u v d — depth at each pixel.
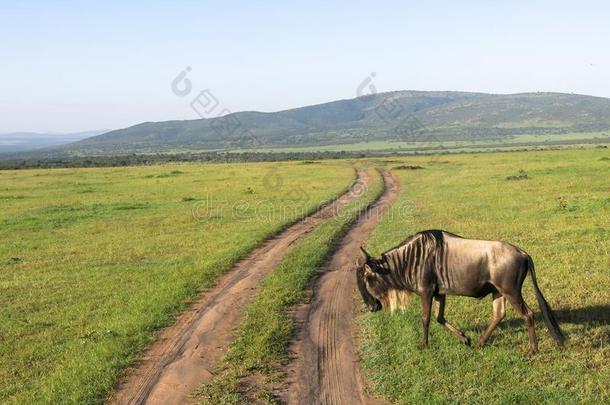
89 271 16.38
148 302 12.52
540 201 24.64
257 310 11.39
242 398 7.80
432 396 7.52
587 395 7.27
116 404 7.91
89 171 63.25
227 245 18.86
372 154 107.44
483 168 45.69
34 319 12.08
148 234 22.25
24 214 28.56
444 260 9.04
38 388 8.59
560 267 13.41
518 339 9.27
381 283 9.60
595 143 146.75
